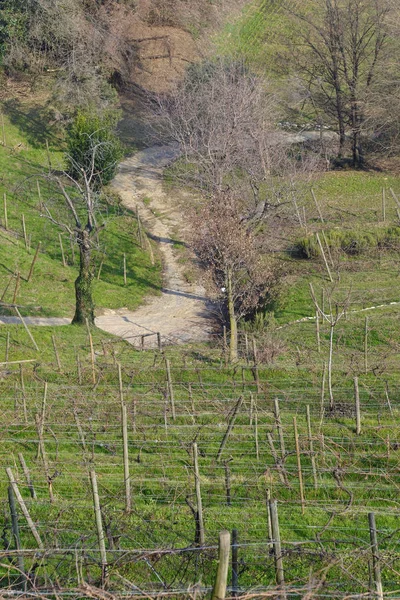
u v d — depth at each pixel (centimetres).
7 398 2623
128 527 1775
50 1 6362
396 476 2166
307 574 1620
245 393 2820
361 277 4628
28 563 1614
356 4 6600
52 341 3328
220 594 1138
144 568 1605
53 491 1986
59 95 6228
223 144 4944
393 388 2919
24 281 4328
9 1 6412
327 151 6588
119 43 6956
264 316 4016
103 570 1424
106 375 2989
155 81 7238
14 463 2123
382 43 6588
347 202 5947
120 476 2077
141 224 5528
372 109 6506
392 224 5450
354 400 2741
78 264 4744
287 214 5297
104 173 5712
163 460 2227
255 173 5016
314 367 3167
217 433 2414
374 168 6619
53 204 5091
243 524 1809
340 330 3812
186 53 7600
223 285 3812
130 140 6675
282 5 8381
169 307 4541
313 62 7119
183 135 5706
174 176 5522
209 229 3744
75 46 6412
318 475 2150
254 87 5862
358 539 1639
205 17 8019
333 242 4947
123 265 4941
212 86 5509
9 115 6247
